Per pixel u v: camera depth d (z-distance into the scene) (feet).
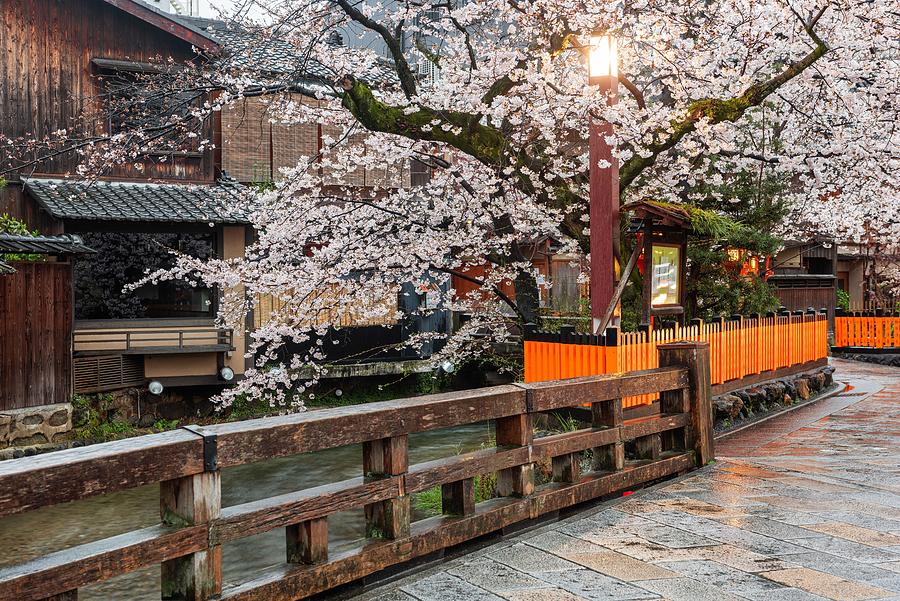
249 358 56.34
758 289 39.58
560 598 11.97
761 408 33.94
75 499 8.63
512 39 37.99
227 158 60.59
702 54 33.14
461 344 48.62
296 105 42.16
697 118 31.71
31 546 31.94
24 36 50.57
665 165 39.45
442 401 13.73
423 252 41.29
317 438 11.46
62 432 45.75
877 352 68.80
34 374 44.45
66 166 51.96
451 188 42.11
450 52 40.65
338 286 46.57
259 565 29.48
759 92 32.37
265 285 42.91
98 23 52.49
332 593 12.18
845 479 20.31
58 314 45.68
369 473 13.21
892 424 30.81
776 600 11.95
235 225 52.80
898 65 38.52
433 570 13.33
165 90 37.37
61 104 51.55
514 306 41.27
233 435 10.34
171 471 9.63
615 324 27.48
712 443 22.08
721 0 35.99
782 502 17.89
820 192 50.29
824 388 42.83
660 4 33.76
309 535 11.60
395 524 12.87
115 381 50.42
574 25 31.55
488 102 34.09
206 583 10.08
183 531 9.81
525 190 36.52
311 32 34.35
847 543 14.80
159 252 58.08
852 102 39.40
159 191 53.52
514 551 14.33
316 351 59.67
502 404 15.15
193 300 56.75
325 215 42.39
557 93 34.04
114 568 9.04
